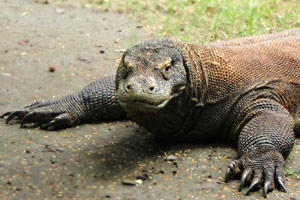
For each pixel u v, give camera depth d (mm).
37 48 13492
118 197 7051
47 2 17547
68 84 11492
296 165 8125
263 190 7270
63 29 14953
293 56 9680
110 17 16266
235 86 8844
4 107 10289
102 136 9156
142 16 16266
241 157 7961
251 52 9422
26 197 6977
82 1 17812
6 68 12219
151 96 7195
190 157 8352
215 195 7172
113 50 13477
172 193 7188
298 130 9539
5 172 7602
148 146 8781
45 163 7957
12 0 17625
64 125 9484
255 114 8586
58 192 7141
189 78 8258
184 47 8578
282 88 9188
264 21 14891
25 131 9227
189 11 16516
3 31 14469
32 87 11305
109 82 9883
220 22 14938
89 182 7449
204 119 8781
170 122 8391
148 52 7961
